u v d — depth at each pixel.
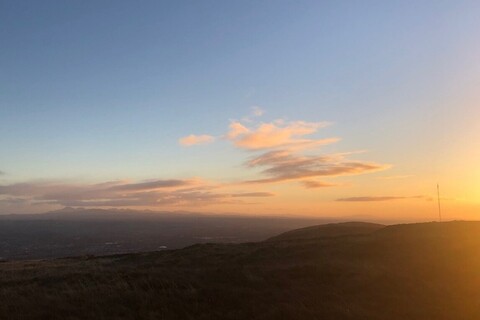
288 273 21.88
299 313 15.37
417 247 28.36
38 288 21.00
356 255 27.08
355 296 17.92
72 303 17.66
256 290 18.95
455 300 17.20
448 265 22.86
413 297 17.67
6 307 17.14
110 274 23.56
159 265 28.98
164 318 15.62
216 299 17.78
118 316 15.85
